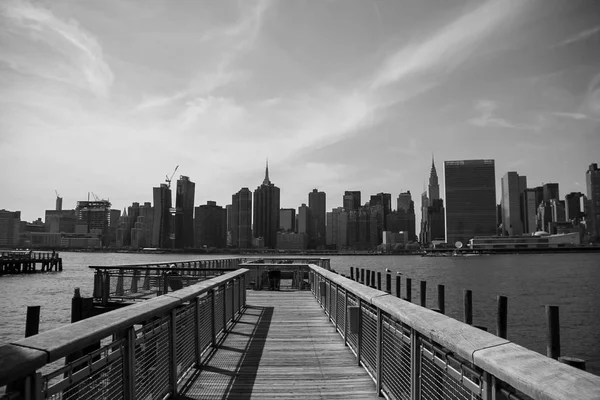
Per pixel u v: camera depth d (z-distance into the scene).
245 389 7.10
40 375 3.29
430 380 4.68
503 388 3.17
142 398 5.31
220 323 11.14
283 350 9.85
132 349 4.90
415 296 48.72
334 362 8.84
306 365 8.60
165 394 6.25
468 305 15.29
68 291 55.16
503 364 2.99
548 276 87.44
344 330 10.53
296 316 14.73
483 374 3.40
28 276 84.81
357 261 186.62
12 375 2.92
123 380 4.73
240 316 14.71
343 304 10.98
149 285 18.92
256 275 24.78
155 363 5.84
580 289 59.75
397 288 27.25
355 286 8.95
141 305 5.38
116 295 17.84
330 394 6.91
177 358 7.04
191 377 7.70
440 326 4.29
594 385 2.43
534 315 36.09
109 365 4.43
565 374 2.63
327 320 13.92
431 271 106.25
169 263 21.27
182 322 7.43
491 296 50.72
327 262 33.94
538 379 2.63
